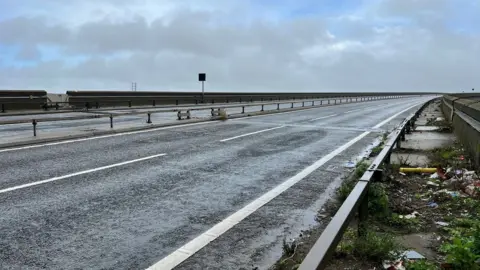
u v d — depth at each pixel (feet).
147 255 15.31
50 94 99.40
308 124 72.38
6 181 25.50
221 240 17.01
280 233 17.95
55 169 29.40
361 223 15.88
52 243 16.10
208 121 73.15
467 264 12.71
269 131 58.80
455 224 17.84
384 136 52.54
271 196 23.85
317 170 31.58
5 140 40.86
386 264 13.75
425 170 29.45
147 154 36.70
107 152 37.24
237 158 36.06
